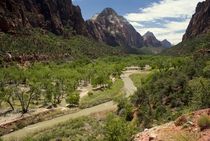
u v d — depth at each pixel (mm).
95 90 88625
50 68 126125
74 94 69812
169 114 34312
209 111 16969
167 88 43875
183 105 36500
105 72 117125
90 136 37438
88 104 68188
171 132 16578
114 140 24391
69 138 39750
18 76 92688
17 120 53562
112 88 88375
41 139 41344
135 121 37812
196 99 32875
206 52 87250
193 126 16156
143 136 17969
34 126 53125
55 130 46000
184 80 44594
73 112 62562
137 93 53250
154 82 54969
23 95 64375
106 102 71188
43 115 58312
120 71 125688
